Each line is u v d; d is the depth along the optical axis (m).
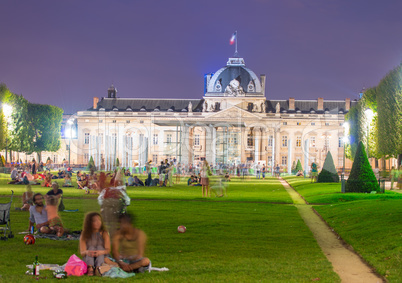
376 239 17.47
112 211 17.42
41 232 18.38
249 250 16.45
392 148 57.03
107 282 12.18
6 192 37.00
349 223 21.84
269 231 20.39
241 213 26.39
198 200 33.97
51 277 12.69
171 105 142.12
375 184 38.25
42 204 18.81
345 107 137.88
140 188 46.28
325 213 26.52
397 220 20.19
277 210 28.16
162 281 12.23
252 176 86.44
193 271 13.31
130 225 13.73
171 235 19.11
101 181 23.14
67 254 15.52
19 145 88.94
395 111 56.72
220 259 15.00
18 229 19.95
